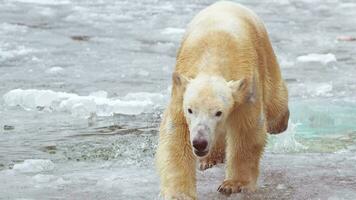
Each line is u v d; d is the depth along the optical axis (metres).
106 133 12.75
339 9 26.91
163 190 9.10
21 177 10.46
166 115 9.21
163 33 22.17
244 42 9.41
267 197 9.60
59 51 19.59
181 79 8.77
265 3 28.09
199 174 10.61
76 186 10.06
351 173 10.62
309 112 13.99
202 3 28.02
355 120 13.48
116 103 14.24
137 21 24.12
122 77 17.02
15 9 25.72
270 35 21.97
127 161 11.23
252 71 9.28
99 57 19.06
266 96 10.18
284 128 11.26
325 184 10.15
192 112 8.46
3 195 9.68
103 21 24.03
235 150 9.62
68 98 14.71
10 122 13.40
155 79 16.86
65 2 27.77
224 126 9.27
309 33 22.45
